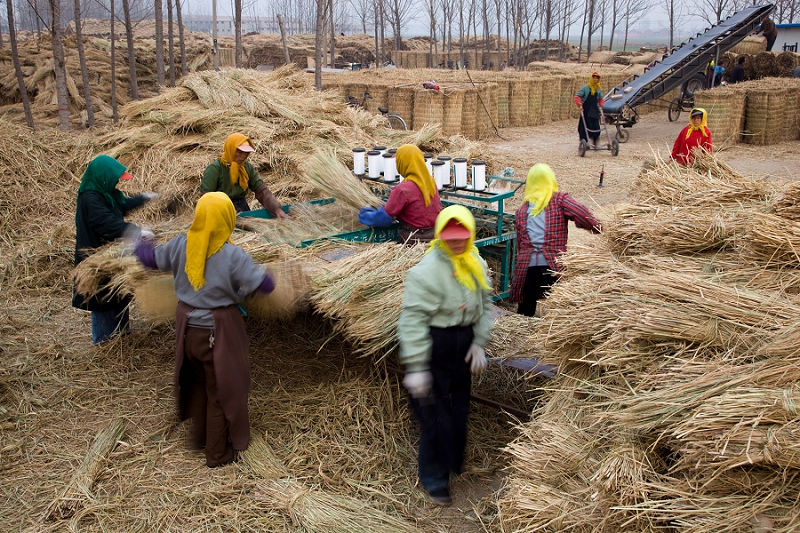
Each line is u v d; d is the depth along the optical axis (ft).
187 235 11.68
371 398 14.11
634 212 13.00
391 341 12.26
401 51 141.90
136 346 16.99
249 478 12.10
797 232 10.13
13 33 37.86
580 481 9.30
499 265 20.07
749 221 11.16
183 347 11.95
